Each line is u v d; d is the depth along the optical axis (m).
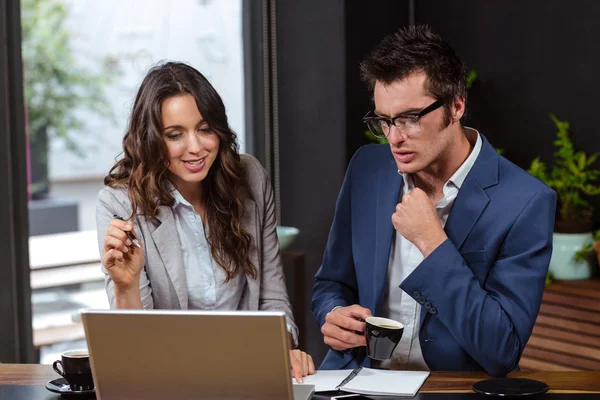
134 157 1.92
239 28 3.98
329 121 3.86
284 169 4.06
